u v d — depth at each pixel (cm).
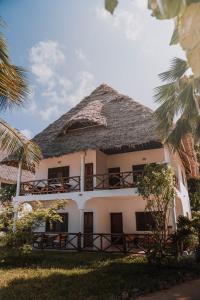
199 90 81
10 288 660
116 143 1228
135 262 964
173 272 797
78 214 1470
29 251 1026
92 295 586
